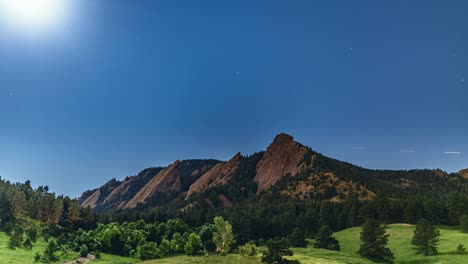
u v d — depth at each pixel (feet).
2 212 591.37
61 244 525.75
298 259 437.17
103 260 478.18
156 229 649.20
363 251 496.23
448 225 650.84
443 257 422.82
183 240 549.13
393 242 547.90
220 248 515.09
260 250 485.56
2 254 398.21
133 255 522.47
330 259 461.78
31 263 378.32
